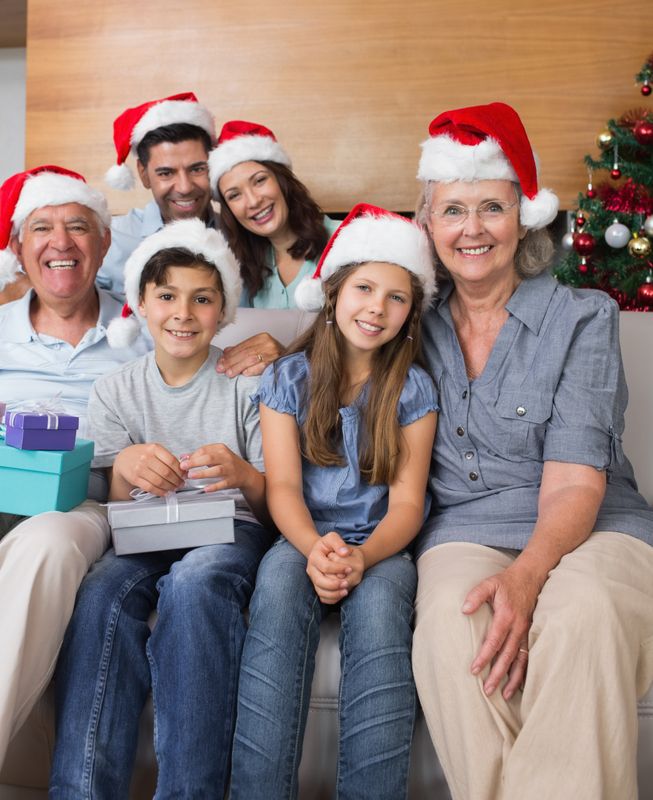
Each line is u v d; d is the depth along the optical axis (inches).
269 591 52.0
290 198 96.5
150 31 131.1
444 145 59.1
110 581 54.6
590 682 45.8
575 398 58.1
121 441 64.4
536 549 52.5
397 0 125.7
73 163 134.1
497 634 47.8
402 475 59.4
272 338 67.9
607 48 122.6
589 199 112.1
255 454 63.7
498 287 61.1
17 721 50.3
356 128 127.6
